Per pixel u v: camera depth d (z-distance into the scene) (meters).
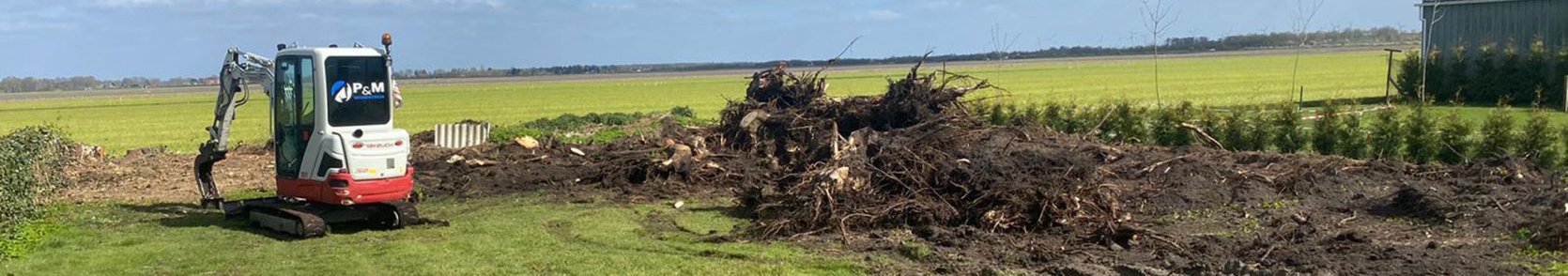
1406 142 16.20
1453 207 11.77
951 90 17.16
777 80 19.55
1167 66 81.31
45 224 12.81
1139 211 12.66
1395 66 36.97
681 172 16.31
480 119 41.66
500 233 12.37
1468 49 31.48
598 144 21.23
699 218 13.44
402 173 12.89
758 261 10.51
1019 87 53.75
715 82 83.69
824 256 10.65
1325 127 17.08
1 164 11.25
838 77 78.00
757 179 16.12
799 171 15.74
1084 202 11.89
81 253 11.24
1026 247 10.84
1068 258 10.30
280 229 12.44
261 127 37.22
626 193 15.76
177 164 20.56
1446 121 16.22
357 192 12.38
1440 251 10.23
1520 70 29.84
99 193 16.58
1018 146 15.33
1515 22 30.28
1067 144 16.06
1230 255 10.24
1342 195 13.18
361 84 12.63
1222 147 17.62
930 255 10.52
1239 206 12.84
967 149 14.05
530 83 96.50
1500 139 15.38
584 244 11.69
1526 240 10.41
